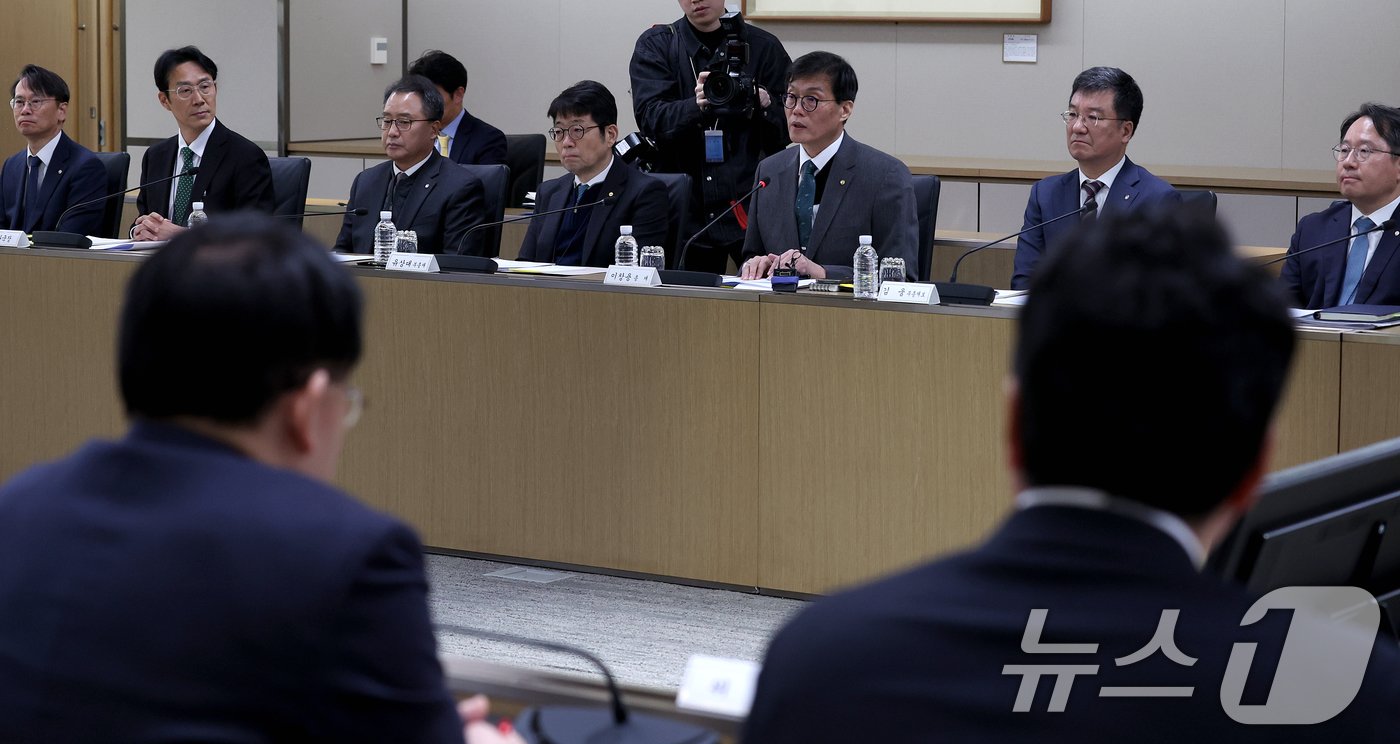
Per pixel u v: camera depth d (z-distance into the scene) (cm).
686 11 1012
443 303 704
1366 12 1220
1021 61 1323
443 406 711
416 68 1078
